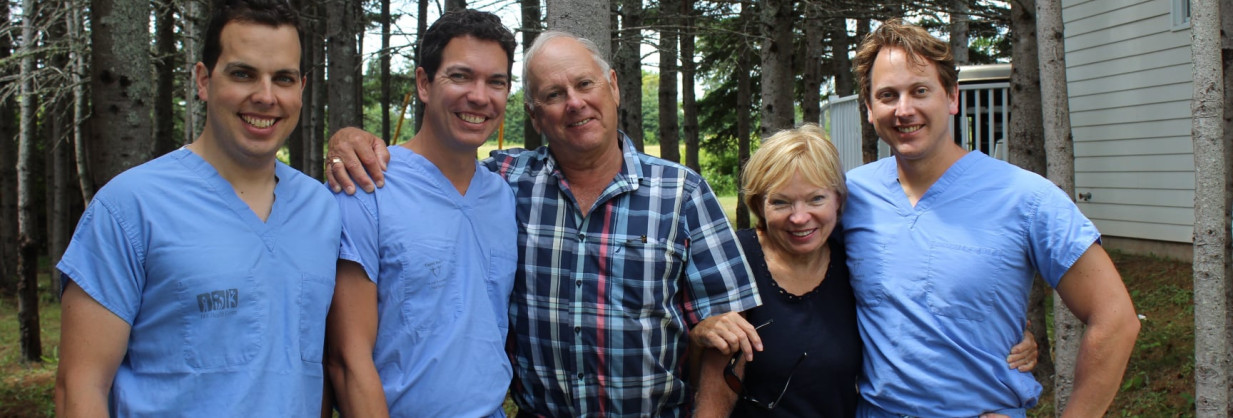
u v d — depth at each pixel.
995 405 2.56
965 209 2.58
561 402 2.65
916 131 2.60
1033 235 2.49
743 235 2.88
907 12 8.63
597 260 2.62
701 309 2.72
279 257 2.12
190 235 2.00
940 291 2.53
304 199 2.22
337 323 2.31
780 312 2.74
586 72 2.59
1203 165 3.97
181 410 1.97
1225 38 5.07
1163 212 10.26
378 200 2.35
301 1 11.82
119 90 4.58
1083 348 2.45
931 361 2.53
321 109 14.26
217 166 2.11
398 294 2.33
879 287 2.63
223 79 2.06
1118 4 10.68
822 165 2.62
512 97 12.97
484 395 2.38
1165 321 7.98
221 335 2.00
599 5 3.80
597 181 2.70
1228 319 4.73
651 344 2.62
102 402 1.92
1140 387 6.41
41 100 11.22
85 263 1.94
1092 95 11.25
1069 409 2.48
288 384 2.08
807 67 12.39
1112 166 11.02
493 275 2.52
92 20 4.61
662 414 2.73
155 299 1.98
